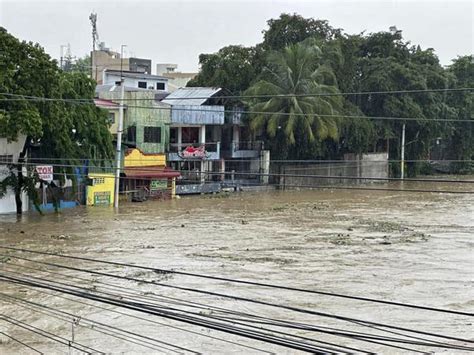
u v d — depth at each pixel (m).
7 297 17.41
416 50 68.75
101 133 39.75
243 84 57.75
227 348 13.49
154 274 20.81
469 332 14.83
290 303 17.22
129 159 45.16
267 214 37.84
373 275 20.83
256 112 49.25
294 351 13.19
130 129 49.00
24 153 35.41
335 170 60.78
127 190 45.44
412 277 20.53
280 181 56.91
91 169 41.25
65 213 37.25
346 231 30.73
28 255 23.83
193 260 23.41
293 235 29.42
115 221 34.03
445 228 31.88
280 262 22.98
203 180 51.88
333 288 19.06
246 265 22.50
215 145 53.94
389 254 24.55
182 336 14.34
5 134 32.09
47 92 34.31
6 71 31.97
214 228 31.69
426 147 66.94
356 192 54.19
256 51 58.94
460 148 72.69
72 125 37.34
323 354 6.65
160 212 38.50
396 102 61.81
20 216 35.53
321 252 25.00
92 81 39.78
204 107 52.84
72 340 13.41
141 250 25.41
